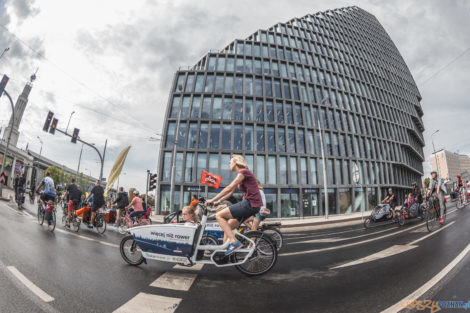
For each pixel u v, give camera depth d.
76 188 8.34
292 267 4.28
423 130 55.19
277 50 30.47
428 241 5.87
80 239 6.36
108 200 16.94
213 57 28.25
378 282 3.32
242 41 29.64
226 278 3.67
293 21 37.12
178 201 22.44
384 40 55.09
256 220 5.22
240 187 3.82
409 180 41.19
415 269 3.77
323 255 5.21
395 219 10.66
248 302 2.78
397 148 36.88
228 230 3.71
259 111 26.12
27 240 5.53
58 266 3.86
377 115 35.75
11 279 3.16
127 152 17.84
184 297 2.90
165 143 24.05
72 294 2.86
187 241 3.74
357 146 30.28
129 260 4.32
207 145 23.70
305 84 29.44
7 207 12.09
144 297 2.87
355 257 4.87
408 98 47.72
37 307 2.48
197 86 26.45
